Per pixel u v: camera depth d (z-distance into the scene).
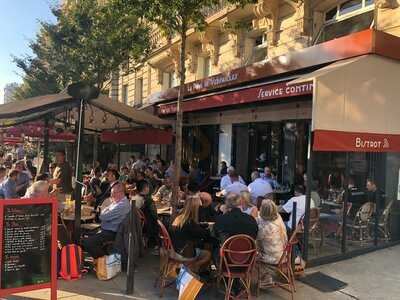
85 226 7.34
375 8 9.51
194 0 7.44
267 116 12.05
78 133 6.79
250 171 12.87
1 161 17.48
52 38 18.34
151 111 15.48
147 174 12.01
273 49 12.74
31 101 7.76
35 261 4.91
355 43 7.69
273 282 5.93
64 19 17.64
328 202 7.14
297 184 10.47
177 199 7.92
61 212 7.29
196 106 12.45
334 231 7.24
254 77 10.66
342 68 6.84
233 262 5.36
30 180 10.55
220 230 5.50
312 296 5.78
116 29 15.34
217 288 5.72
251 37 14.30
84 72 16.88
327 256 7.11
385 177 8.05
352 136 6.95
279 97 9.17
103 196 8.98
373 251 7.74
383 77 7.43
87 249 6.47
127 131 10.91
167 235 5.91
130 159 18.97
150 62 21.31
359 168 7.61
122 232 6.35
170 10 7.69
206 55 17.09
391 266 6.98
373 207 7.86
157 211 8.33
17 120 8.21
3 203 4.73
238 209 5.64
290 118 11.11
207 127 15.31
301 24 11.56
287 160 11.30
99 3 17.28
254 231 5.50
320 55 8.59
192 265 5.86
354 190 7.55
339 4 11.05
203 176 14.38
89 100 6.80
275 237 5.75
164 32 8.45
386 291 5.97
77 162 6.75
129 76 25.55
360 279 6.40
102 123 10.08
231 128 13.89
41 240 4.95
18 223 4.81
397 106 7.67
